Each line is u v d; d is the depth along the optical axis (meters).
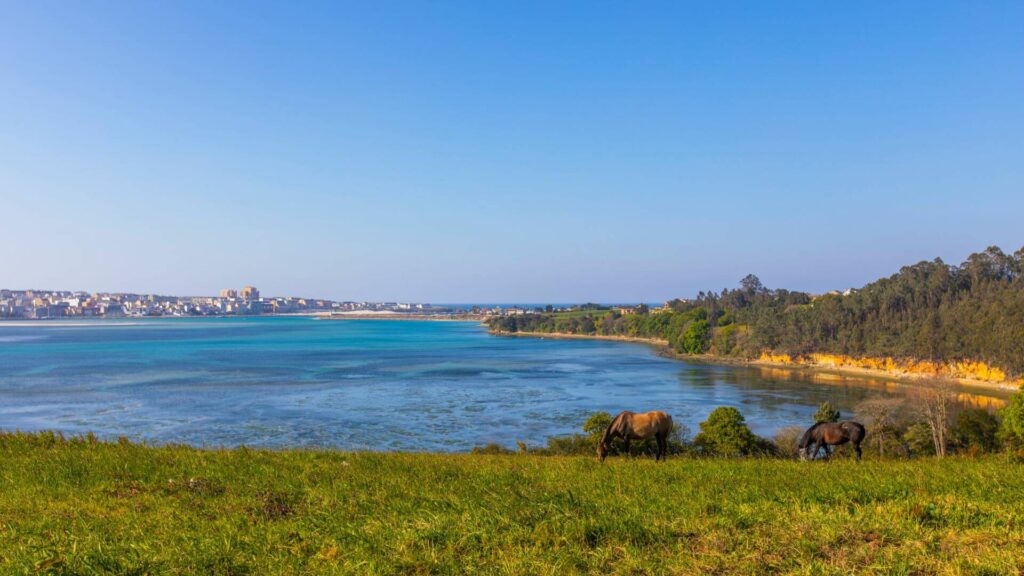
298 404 73.81
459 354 160.62
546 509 8.80
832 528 7.71
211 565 7.06
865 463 15.45
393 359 142.12
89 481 11.83
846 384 104.19
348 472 12.66
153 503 9.98
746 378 111.31
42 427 57.97
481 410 71.12
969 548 7.09
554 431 59.50
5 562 6.95
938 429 50.19
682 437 48.28
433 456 17.42
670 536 7.75
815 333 140.12
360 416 66.19
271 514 9.16
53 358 135.12
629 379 107.25
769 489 10.18
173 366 119.12
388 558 7.11
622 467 13.93
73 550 7.23
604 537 7.69
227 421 62.22
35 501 10.10
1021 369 100.81
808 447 18.94
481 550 7.44
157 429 57.69
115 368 114.44
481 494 10.05
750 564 6.77
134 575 6.79
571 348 189.00
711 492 9.96
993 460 15.73
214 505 9.73
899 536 7.51
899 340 123.38
